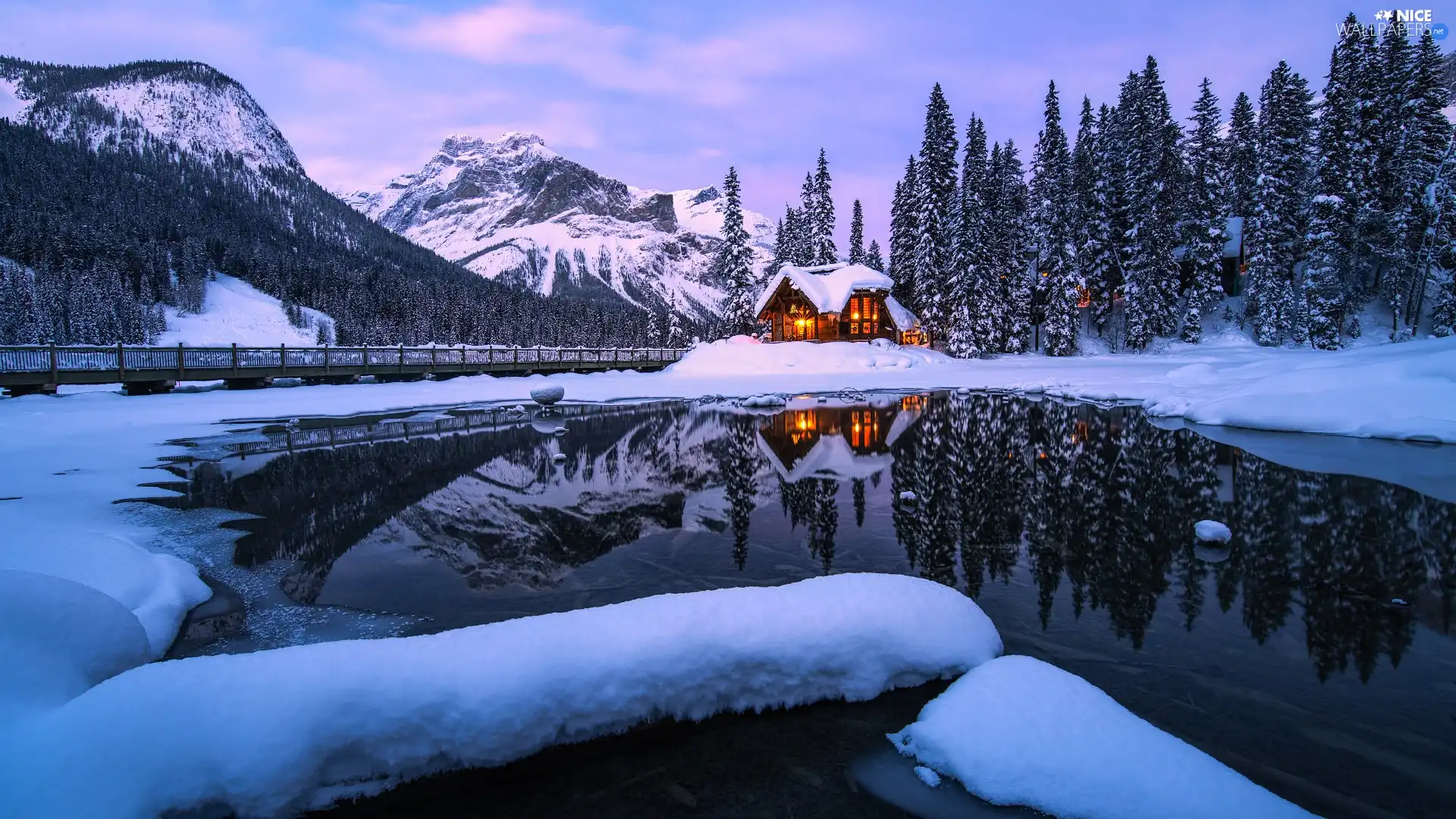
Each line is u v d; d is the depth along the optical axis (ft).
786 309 149.48
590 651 9.34
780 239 188.65
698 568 17.04
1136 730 8.17
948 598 11.50
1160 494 24.88
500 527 21.24
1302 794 7.77
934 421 48.49
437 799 7.99
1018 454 34.06
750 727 9.51
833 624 10.41
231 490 26.84
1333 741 8.93
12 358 59.36
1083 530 20.29
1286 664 11.33
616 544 19.26
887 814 7.53
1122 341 139.23
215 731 7.45
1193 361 108.99
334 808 7.79
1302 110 137.80
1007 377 92.94
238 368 76.18
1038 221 151.53
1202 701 10.00
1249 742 8.92
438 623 13.69
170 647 12.55
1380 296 131.54
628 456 34.94
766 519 22.13
